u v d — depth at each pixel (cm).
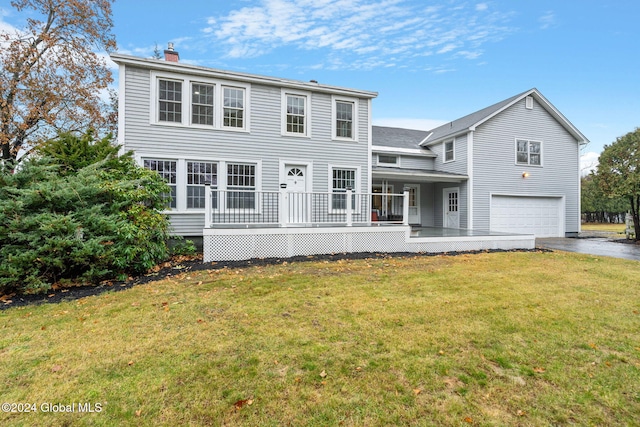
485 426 204
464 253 917
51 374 260
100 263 554
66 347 307
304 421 207
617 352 301
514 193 1451
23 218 500
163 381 249
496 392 238
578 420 211
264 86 1016
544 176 1504
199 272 621
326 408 220
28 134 1246
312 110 1070
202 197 954
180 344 312
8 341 321
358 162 1123
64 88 1223
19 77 1156
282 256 796
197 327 353
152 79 900
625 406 224
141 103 892
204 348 303
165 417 210
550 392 239
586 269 667
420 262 739
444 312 400
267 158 1014
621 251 1006
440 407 221
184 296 466
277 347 305
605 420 211
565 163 1544
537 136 1498
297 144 1049
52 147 712
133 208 644
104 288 525
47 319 384
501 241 1034
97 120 1328
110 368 269
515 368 271
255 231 778
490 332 341
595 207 2850
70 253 514
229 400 227
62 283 532
